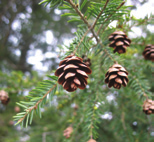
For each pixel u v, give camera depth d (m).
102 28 0.12
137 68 0.14
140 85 0.13
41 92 0.10
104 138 0.18
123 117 0.16
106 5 0.09
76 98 0.18
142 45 0.16
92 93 0.14
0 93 0.15
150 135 0.16
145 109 0.11
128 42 0.12
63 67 0.09
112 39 0.12
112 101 0.19
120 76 0.10
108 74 0.10
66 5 0.09
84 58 0.13
